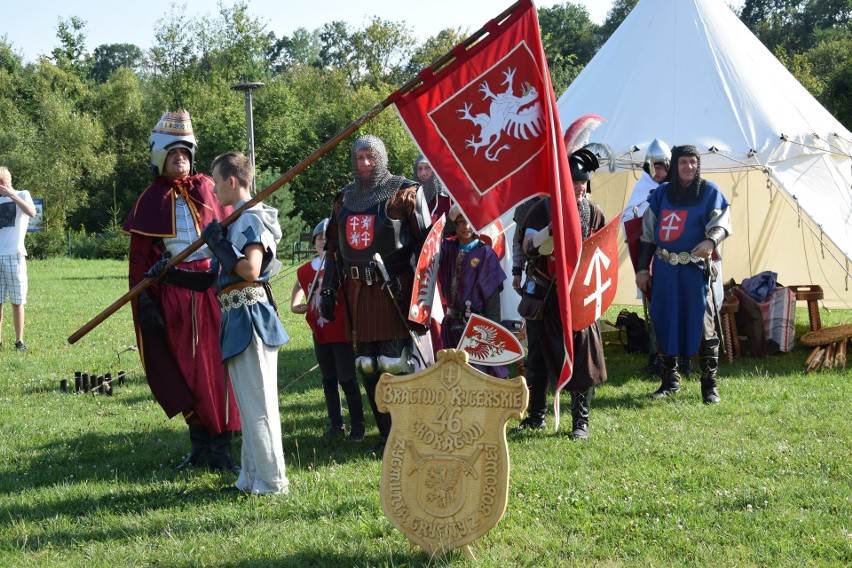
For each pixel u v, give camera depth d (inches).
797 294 361.1
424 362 224.1
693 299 271.1
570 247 171.0
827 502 176.7
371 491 190.5
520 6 173.5
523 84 174.6
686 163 270.2
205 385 211.8
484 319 217.8
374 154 211.5
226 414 207.9
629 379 314.7
